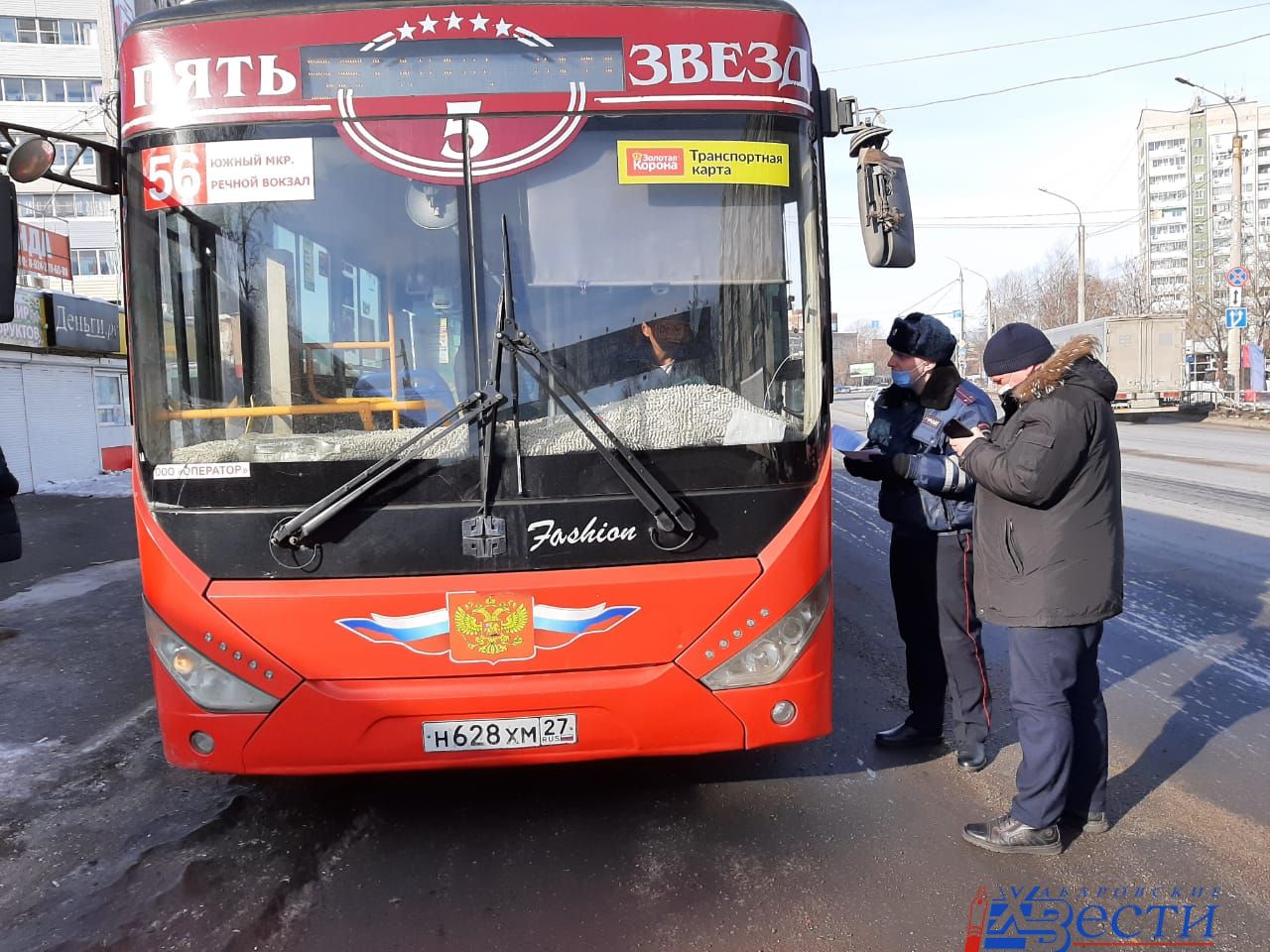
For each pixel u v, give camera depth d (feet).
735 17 11.12
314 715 10.28
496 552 10.34
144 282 10.71
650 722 10.57
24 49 145.18
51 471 63.21
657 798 12.87
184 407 10.59
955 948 9.40
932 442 13.44
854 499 44.96
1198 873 10.81
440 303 10.64
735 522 10.71
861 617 22.97
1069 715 11.16
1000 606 11.20
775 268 11.12
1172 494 39.47
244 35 10.64
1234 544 29.14
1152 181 364.17
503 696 10.28
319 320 10.60
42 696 18.52
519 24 10.78
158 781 14.01
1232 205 87.92
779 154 11.21
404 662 10.28
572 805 12.72
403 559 10.30
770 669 10.78
